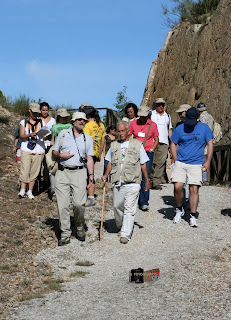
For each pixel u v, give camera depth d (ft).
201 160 26.12
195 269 19.53
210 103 48.44
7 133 55.67
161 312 14.70
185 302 15.53
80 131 24.00
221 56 49.78
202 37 55.26
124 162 24.21
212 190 34.01
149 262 21.43
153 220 27.63
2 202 29.04
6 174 36.06
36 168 30.32
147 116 29.14
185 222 27.02
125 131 24.52
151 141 29.01
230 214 28.07
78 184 23.77
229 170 36.68
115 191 24.56
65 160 23.79
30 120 30.12
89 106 28.94
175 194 26.58
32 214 27.71
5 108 67.51
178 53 61.26
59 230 26.08
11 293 17.72
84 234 24.63
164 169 37.52
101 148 29.22
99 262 22.07
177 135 26.32
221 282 17.54
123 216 25.00
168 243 23.99
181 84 58.49
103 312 15.08
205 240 23.97
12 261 21.45
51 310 15.70
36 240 24.36
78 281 19.33
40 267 21.11
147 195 29.17
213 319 13.85
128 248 23.70
